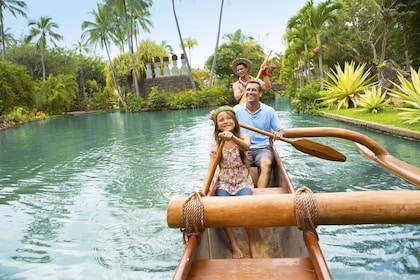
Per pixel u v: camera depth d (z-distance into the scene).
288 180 3.11
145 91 32.31
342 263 3.32
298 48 23.59
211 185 2.98
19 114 24.59
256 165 4.18
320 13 17.72
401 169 4.38
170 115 23.02
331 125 11.76
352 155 7.34
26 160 9.43
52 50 42.25
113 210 5.04
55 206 5.36
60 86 33.19
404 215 1.83
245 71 5.25
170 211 2.00
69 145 11.81
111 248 3.87
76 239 4.14
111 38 34.94
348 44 20.81
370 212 1.85
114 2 30.83
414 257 3.35
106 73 35.75
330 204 1.88
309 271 1.86
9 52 40.16
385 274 3.12
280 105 24.70
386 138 8.72
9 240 4.18
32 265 3.59
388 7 16.98
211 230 2.65
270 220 1.93
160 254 3.70
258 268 1.92
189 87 32.12
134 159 8.57
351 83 15.20
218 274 1.88
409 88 9.84
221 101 29.97
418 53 18.27
